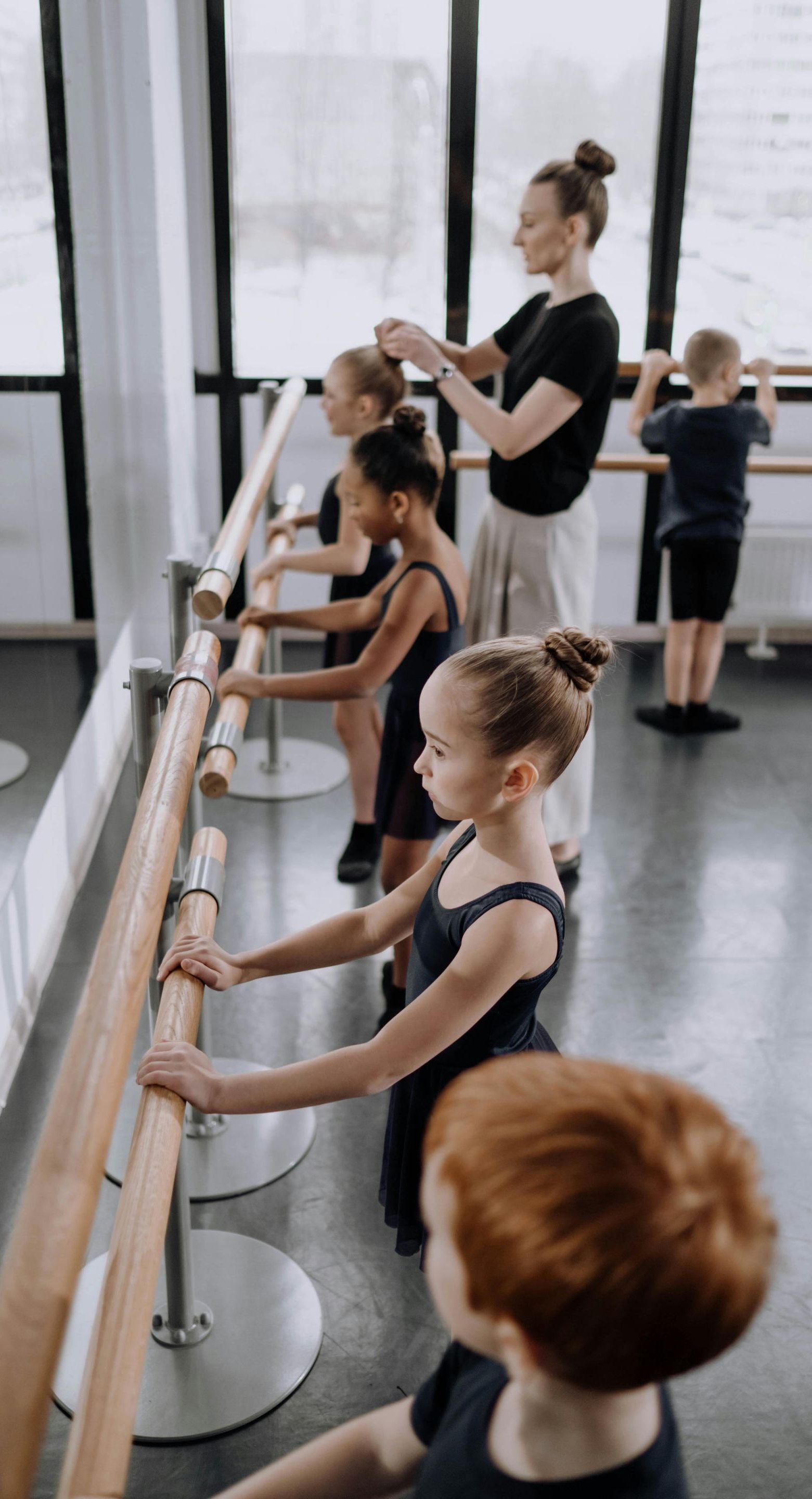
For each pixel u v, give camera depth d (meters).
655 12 4.41
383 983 2.80
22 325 2.97
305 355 4.80
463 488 4.96
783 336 4.84
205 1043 2.26
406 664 2.38
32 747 2.86
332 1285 2.03
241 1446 1.74
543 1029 1.53
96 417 4.04
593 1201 0.49
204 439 4.86
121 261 3.89
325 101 4.47
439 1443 0.66
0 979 2.39
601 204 2.70
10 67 2.84
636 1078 0.55
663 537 4.12
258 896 3.17
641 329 4.84
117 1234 0.89
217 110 4.43
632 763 4.04
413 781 2.46
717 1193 0.50
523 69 4.48
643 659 4.98
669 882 3.33
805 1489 1.70
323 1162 2.30
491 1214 0.51
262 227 4.62
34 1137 2.30
